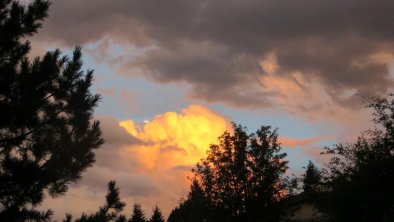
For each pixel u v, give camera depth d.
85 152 10.34
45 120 10.39
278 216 28.73
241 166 30.64
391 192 14.72
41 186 9.52
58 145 10.09
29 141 10.28
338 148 16.64
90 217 10.80
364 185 15.11
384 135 15.65
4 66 10.00
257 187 29.77
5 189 9.36
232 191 29.94
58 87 10.89
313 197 17.12
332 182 16.38
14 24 10.83
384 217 15.02
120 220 11.29
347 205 16.05
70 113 10.89
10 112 9.48
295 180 27.97
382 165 14.91
